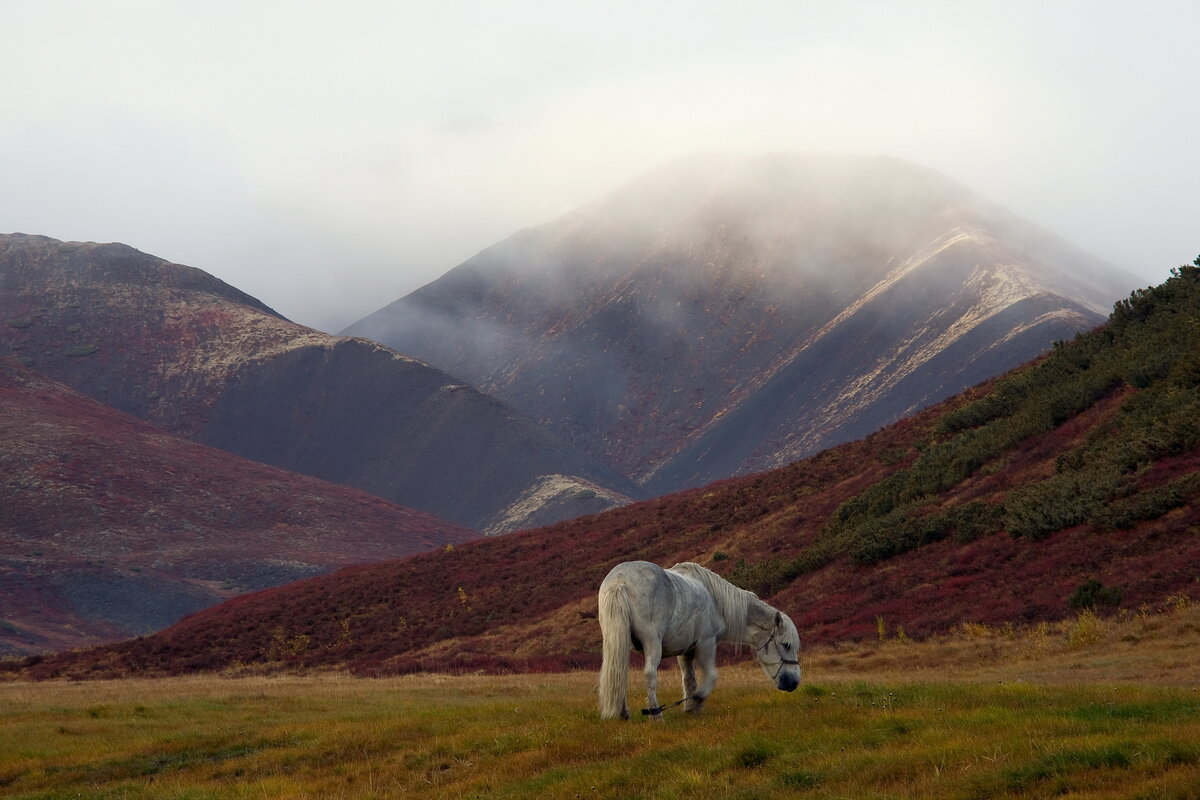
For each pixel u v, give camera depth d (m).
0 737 17.05
